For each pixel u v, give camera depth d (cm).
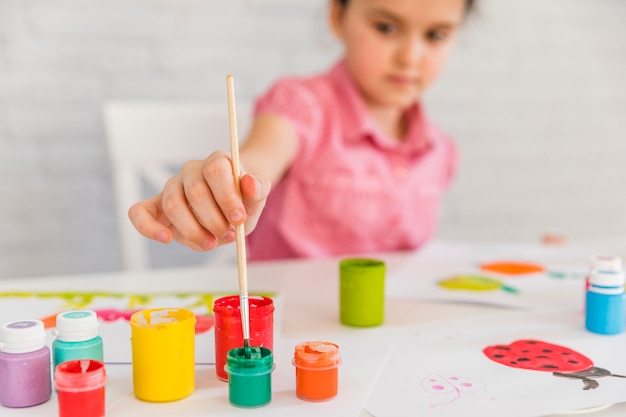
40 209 151
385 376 54
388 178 126
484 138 190
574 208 204
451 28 116
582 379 54
